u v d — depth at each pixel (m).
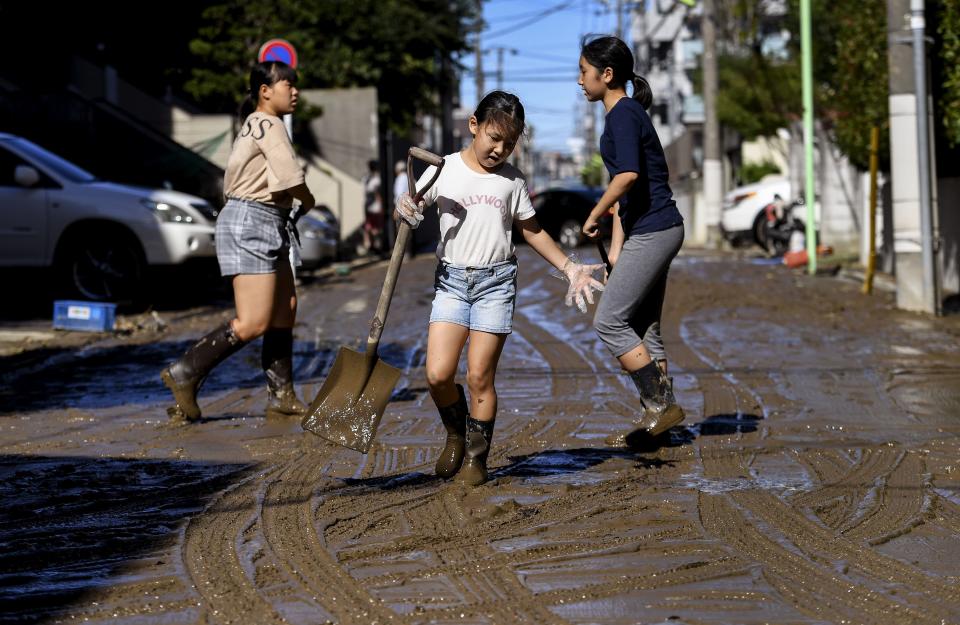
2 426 7.03
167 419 7.23
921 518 4.82
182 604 3.82
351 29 29.77
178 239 13.45
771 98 27.62
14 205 13.30
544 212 30.73
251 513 4.94
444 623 3.63
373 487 5.40
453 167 5.10
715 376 8.77
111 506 5.08
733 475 5.61
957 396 7.85
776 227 23.53
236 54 26.14
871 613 3.70
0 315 13.08
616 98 5.98
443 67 34.12
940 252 13.23
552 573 4.11
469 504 5.07
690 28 55.34
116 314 13.11
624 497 5.16
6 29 21.59
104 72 24.20
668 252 5.98
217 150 24.42
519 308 14.01
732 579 4.04
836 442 6.37
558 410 7.38
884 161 17.20
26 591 3.93
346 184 27.88
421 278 18.78
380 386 5.26
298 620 3.66
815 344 10.56
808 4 19.44
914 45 12.73
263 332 7.02
